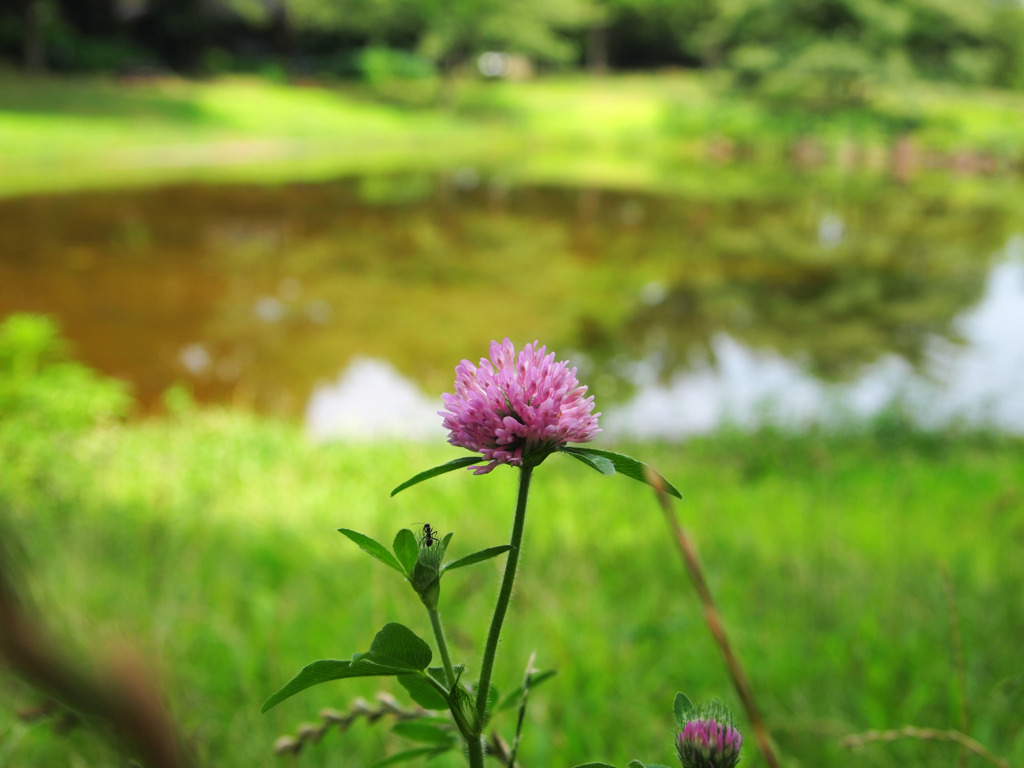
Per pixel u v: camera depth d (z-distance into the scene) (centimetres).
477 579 343
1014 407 980
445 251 1792
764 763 231
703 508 548
